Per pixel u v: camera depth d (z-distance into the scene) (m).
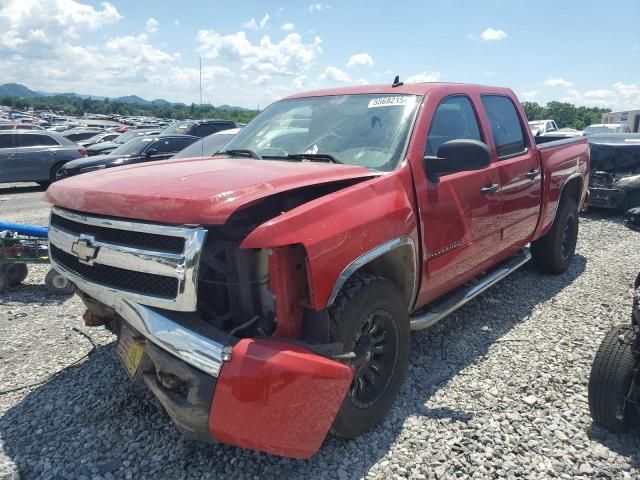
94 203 2.75
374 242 2.91
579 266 6.47
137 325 2.64
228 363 2.36
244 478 2.75
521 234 4.99
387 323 3.13
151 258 2.54
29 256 5.84
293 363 2.38
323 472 2.78
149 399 3.48
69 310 5.32
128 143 14.84
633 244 7.68
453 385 3.62
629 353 2.98
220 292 2.80
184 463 2.88
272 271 2.55
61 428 3.21
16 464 2.89
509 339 4.34
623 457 2.89
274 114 4.41
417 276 3.50
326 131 3.89
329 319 2.73
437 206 3.59
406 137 3.58
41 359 4.16
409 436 3.07
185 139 14.59
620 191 9.57
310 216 2.62
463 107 4.26
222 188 2.57
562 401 3.42
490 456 2.88
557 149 5.63
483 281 4.58
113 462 2.89
